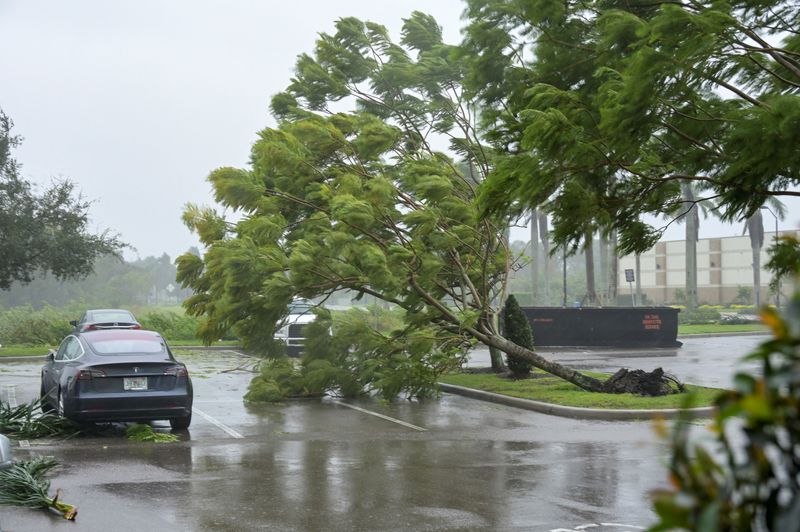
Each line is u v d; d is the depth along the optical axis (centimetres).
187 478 1075
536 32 951
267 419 1622
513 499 968
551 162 830
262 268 1756
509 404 1838
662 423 162
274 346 1912
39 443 1333
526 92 888
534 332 3466
